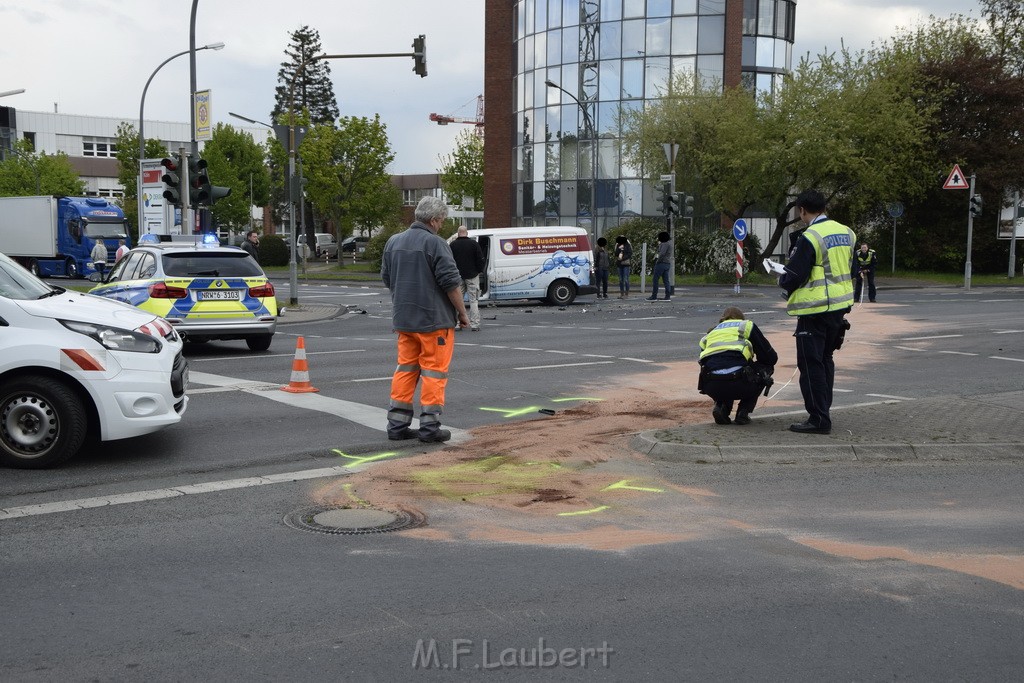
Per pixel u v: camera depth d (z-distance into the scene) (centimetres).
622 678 354
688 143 3728
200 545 506
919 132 3591
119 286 1423
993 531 538
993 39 4222
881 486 636
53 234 4144
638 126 3866
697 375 1146
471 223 4878
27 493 612
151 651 375
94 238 4166
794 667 364
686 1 4084
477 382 1091
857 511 577
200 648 378
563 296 2506
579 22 4269
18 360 663
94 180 9388
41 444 673
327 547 503
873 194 3731
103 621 405
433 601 428
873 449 714
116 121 9719
